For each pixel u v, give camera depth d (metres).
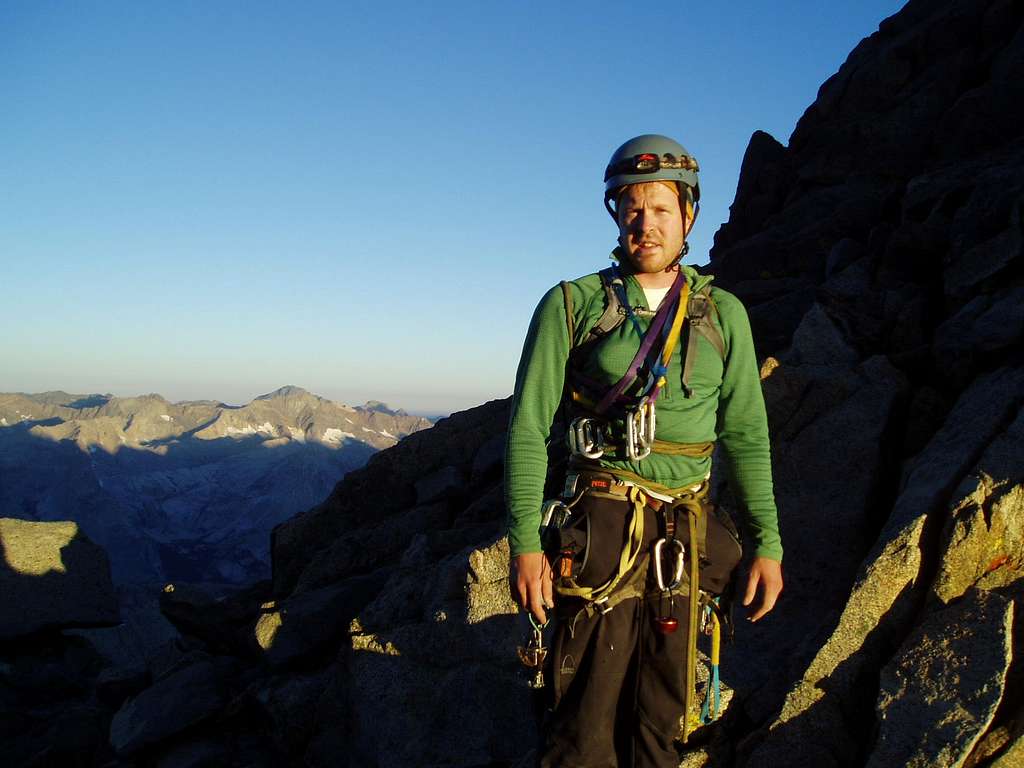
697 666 4.54
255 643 8.69
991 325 5.54
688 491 2.90
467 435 11.49
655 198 2.90
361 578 9.07
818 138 11.46
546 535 2.83
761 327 8.55
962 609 3.83
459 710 6.22
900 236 7.27
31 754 10.21
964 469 4.44
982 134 9.25
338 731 7.13
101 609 13.71
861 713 3.98
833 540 5.13
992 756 3.34
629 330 2.88
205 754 8.05
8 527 13.52
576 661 2.81
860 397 5.73
